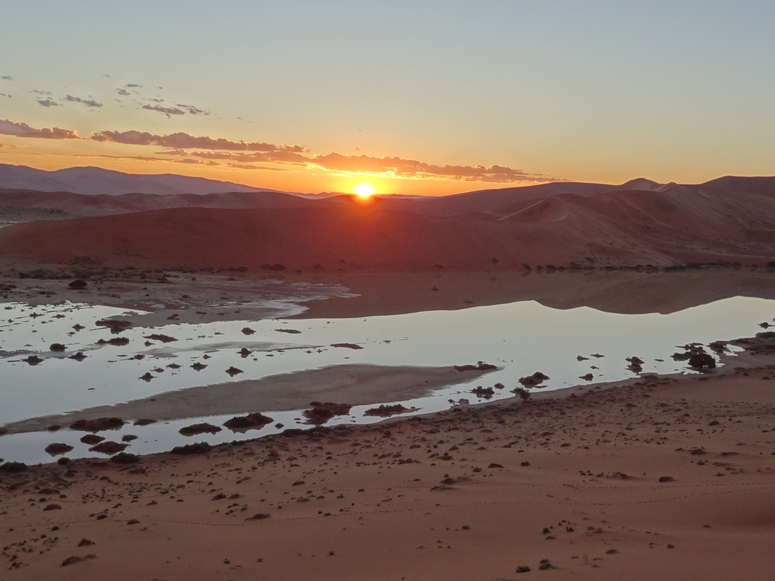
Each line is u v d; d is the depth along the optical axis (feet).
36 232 348.59
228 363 144.36
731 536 44.09
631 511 53.11
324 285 303.89
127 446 94.43
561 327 208.64
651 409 109.60
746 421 93.04
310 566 44.21
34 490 72.13
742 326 214.69
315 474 73.51
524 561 41.52
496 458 76.13
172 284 270.05
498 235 470.39
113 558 46.85
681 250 522.06
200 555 47.21
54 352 147.33
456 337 186.80
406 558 44.47
